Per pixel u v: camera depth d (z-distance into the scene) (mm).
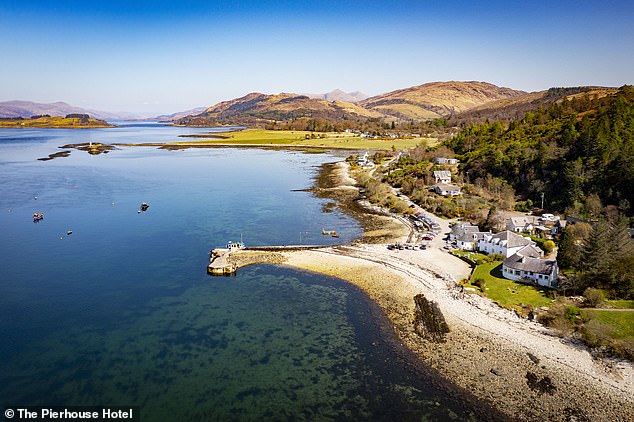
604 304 65688
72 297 73062
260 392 49188
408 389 49500
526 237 100500
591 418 44281
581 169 123312
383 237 107188
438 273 82500
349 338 60500
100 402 47406
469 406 46531
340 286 78250
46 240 103250
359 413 45812
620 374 50688
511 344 57312
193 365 54250
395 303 70875
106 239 104562
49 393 48875
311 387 50031
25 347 58031
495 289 73938
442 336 60250
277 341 59812
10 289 75812
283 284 79062
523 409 45812
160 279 81125
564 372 51375
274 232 111438
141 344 59000
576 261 77625
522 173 145875
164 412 45938
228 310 68938
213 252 93688
